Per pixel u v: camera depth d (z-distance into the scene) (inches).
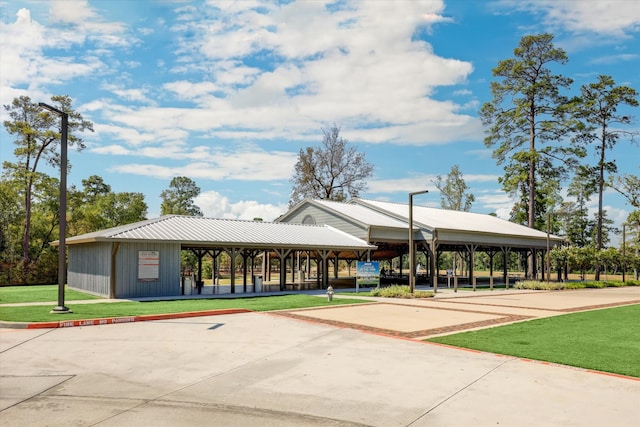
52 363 329.4
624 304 784.3
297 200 2175.2
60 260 569.9
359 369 309.7
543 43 1694.1
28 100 1561.3
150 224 919.7
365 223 1201.4
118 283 788.0
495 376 290.0
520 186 2036.2
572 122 1680.6
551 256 1561.3
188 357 346.0
